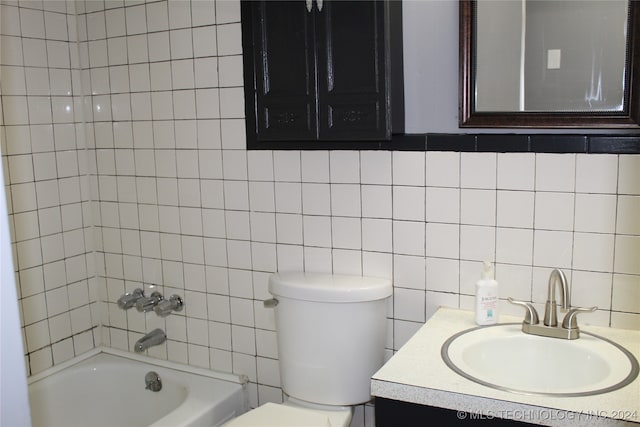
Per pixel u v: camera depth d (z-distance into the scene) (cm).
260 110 204
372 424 217
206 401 226
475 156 186
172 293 254
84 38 256
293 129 199
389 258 205
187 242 246
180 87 236
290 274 217
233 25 220
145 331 264
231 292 239
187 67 233
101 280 272
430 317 201
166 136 243
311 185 215
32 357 247
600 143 170
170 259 251
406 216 200
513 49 178
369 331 199
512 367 170
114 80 251
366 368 201
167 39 235
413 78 197
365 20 183
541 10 173
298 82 196
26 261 243
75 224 262
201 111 233
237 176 229
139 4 239
